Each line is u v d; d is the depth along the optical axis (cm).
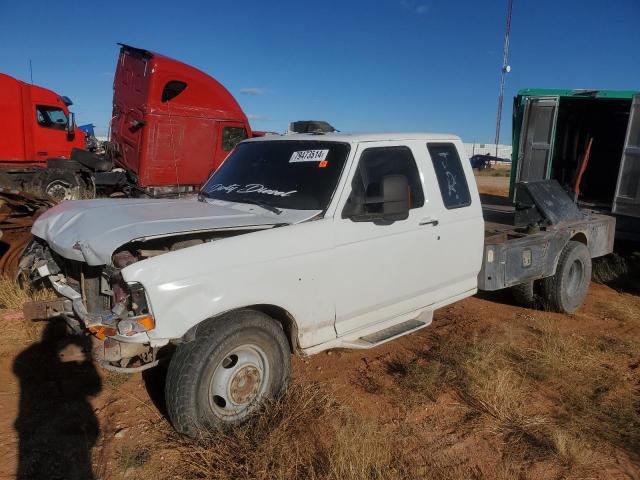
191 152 1355
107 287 365
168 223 370
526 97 1072
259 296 360
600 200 1158
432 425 398
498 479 341
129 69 1362
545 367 485
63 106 1536
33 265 466
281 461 336
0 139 1422
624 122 1167
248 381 369
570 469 353
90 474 330
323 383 442
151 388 433
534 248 599
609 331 606
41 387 426
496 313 647
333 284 406
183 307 328
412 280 472
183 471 336
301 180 441
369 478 333
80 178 1377
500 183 2588
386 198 399
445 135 530
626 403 434
